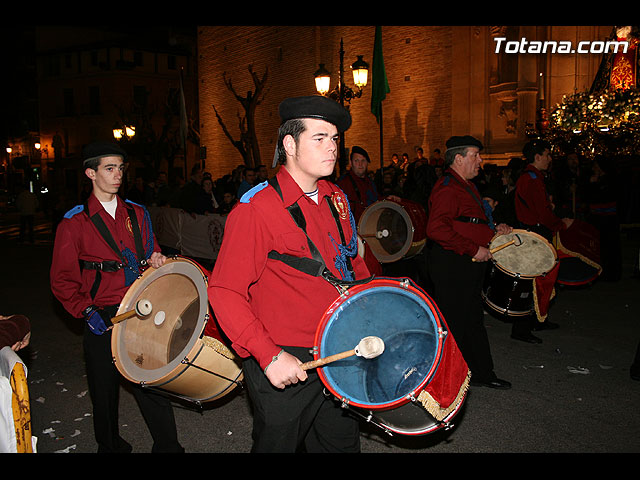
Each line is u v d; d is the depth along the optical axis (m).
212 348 2.83
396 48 20.23
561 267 6.34
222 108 30.64
